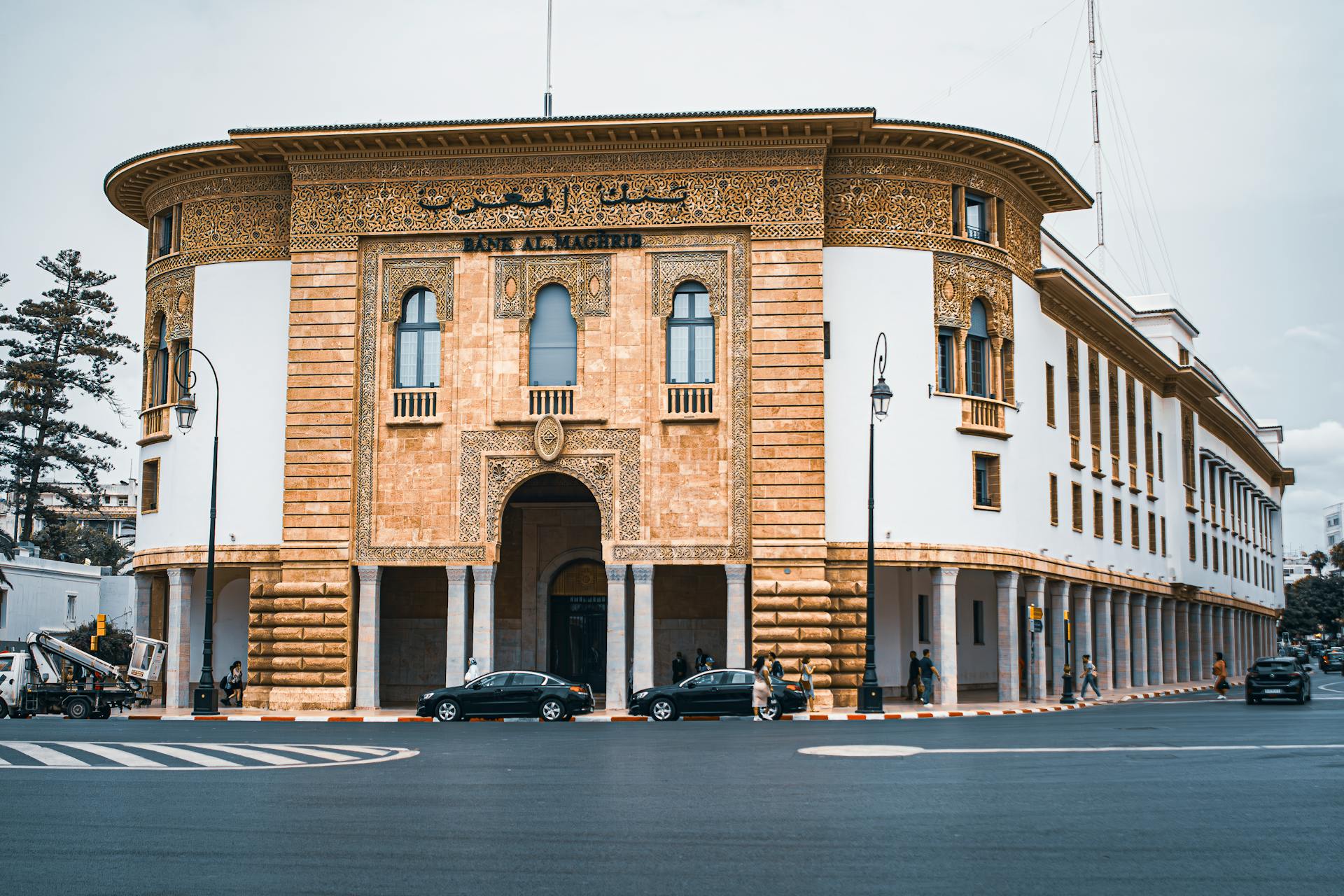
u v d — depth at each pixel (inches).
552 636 1937.7
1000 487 1809.8
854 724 1424.7
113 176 1883.6
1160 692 2426.2
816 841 587.8
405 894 478.9
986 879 505.4
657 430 1684.3
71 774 844.0
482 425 1706.4
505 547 1927.9
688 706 1514.5
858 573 1676.9
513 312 1716.3
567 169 1717.5
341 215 1739.7
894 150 1743.4
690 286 1712.6
